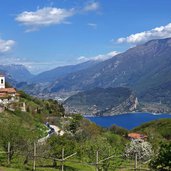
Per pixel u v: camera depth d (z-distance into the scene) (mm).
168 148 36625
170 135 161875
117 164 51594
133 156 64875
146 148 68250
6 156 49375
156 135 143500
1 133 49781
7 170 43750
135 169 41844
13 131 49969
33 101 172375
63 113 178500
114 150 57125
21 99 162875
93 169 52438
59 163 54031
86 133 101812
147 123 193625
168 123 180500
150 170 39469
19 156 49375
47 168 49562
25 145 49719
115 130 150750
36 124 127812
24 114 138250
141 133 155750
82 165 54062
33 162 48719
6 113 126438
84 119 144000
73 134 99875
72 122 125438
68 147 55438
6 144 49562
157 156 38531
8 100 151125
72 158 55688
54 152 53531
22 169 45906
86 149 55375
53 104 182750
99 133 113812
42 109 163625
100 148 54906
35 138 52562
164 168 37719
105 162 50062
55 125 142375
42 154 50219
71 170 50844
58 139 58969
